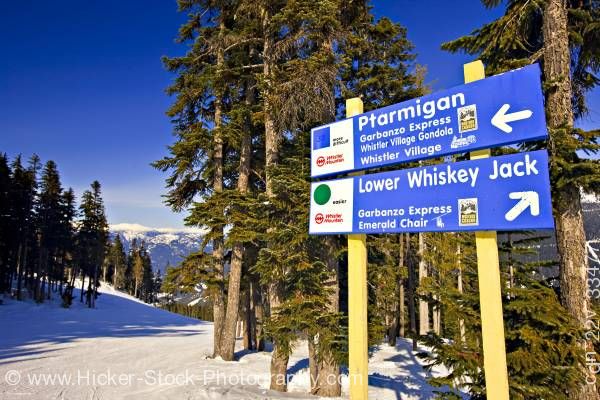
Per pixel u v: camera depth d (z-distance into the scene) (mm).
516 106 3658
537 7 6129
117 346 19969
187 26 15992
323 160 5109
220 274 15516
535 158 3518
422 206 4125
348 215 4719
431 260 18094
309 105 8852
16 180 41031
